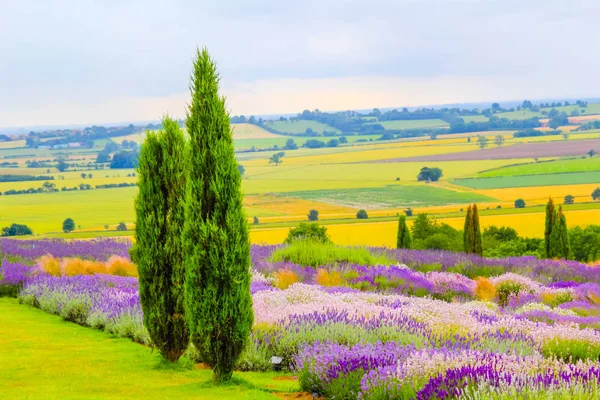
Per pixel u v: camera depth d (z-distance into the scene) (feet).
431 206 485.56
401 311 58.65
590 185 544.62
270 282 86.12
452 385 31.71
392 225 369.50
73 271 87.61
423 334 48.78
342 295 71.51
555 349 47.50
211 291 40.47
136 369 43.60
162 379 41.14
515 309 80.48
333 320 51.42
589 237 247.29
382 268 101.81
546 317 67.72
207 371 44.73
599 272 117.60
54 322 62.18
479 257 131.75
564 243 152.66
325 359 38.68
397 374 34.40
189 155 42.04
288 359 46.26
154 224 45.32
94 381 39.45
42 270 86.74
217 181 40.96
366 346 42.01
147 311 45.44
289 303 63.21
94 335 55.72
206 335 40.45
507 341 46.37
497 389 29.76
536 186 564.30
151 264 45.16
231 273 40.47
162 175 45.75
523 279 99.71
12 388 36.96
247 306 41.32
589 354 47.19
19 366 43.19
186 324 45.21
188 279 41.04
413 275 98.78
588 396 29.81
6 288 80.33
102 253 115.24
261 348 47.03
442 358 36.47
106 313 58.90
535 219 362.74
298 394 38.17
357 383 35.76
